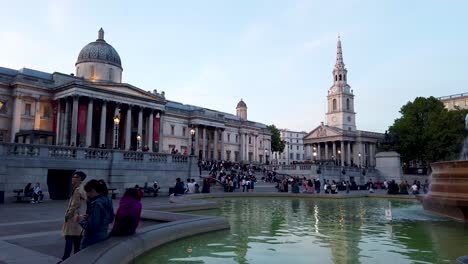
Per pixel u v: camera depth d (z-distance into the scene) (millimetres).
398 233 12797
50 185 27531
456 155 72312
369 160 119688
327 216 18016
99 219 7387
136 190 9078
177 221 11883
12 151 25469
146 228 10062
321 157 125625
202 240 10961
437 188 17375
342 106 126375
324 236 12078
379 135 122938
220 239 11219
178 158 36406
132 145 73438
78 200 7582
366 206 24125
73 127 58969
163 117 79750
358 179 62594
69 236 7469
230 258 8695
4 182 24719
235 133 101250
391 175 60719
